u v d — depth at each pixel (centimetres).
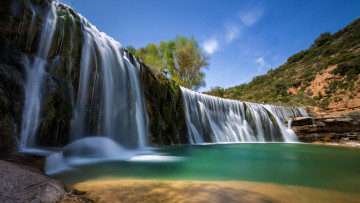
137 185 280
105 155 655
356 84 3272
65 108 554
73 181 305
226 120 1709
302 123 1830
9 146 383
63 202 188
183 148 980
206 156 710
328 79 3922
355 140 1530
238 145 1280
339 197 259
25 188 185
